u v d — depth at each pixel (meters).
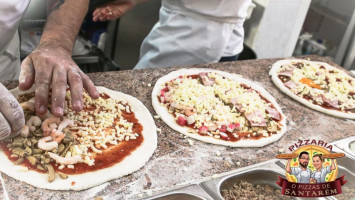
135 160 1.40
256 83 2.15
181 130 1.63
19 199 1.17
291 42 3.80
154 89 1.86
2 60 1.99
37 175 1.26
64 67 1.49
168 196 1.29
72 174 1.29
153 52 2.41
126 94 1.78
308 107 2.05
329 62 2.68
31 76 1.46
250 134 1.70
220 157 1.53
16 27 1.90
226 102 1.87
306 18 4.00
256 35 3.83
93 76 1.88
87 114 1.58
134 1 2.35
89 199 1.22
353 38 3.26
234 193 1.43
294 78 2.24
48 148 1.32
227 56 2.48
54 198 1.20
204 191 1.33
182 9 2.30
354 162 1.62
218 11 2.25
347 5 3.58
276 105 1.97
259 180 1.52
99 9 2.28
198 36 2.30
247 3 2.37
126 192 1.27
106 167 1.34
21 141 1.35
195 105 1.78
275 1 3.59
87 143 1.43
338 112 2.03
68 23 1.73
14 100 1.25
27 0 1.89
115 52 3.53
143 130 1.58
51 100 1.54
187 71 2.09
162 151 1.50
